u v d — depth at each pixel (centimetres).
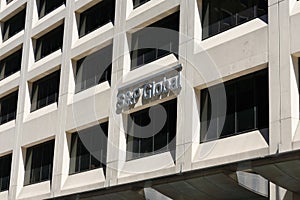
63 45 3356
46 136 3272
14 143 3559
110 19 3148
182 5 2566
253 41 2194
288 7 2072
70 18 3366
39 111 3462
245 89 2256
